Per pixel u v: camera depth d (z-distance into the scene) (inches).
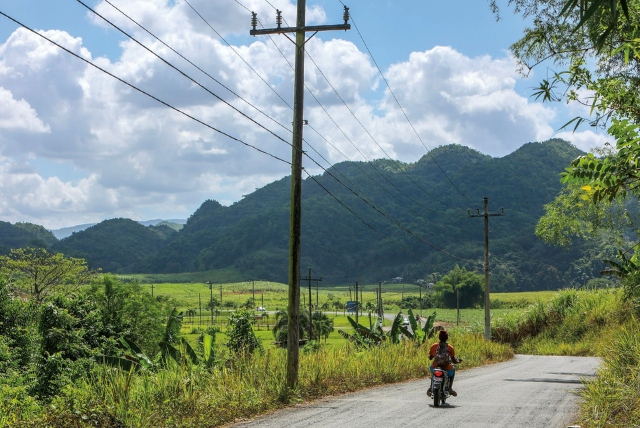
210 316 6092.5
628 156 245.1
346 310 7249.0
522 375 866.1
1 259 2128.4
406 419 433.7
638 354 521.3
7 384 589.9
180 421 432.1
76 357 828.0
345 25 636.7
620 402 427.8
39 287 2153.1
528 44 725.9
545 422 416.5
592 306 1862.7
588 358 1389.0
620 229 1343.5
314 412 484.7
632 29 269.9
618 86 293.1
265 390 560.1
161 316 1841.8
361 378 708.0
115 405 424.8
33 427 368.5
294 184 649.0
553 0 614.9
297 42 655.1
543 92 301.0
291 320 622.5
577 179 256.5
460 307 6909.5
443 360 525.0
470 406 504.4
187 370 565.0
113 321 1715.1
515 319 2043.6
